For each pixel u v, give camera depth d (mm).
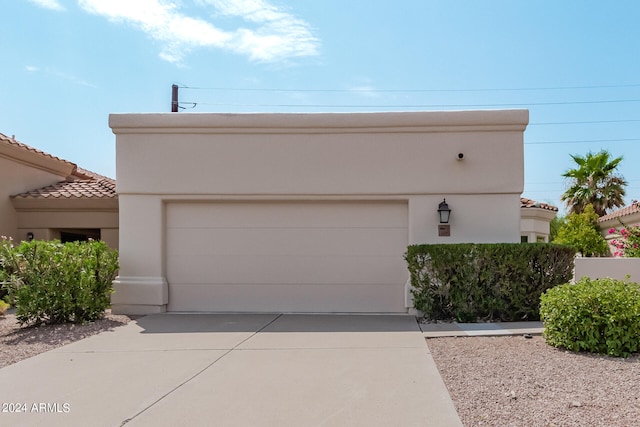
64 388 5559
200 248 10641
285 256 10523
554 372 5828
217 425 4508
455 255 8984
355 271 10414
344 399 5105
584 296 6758
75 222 13977
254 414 4746
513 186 9969
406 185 10148
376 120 10172
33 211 14008
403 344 7426
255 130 10359
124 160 10508
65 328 8867
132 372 6133
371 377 5809
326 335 8141
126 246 10492
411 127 10133
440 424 4438
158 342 7750
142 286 10352
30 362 6664
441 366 6211
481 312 8984
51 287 9008
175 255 10656
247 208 10609
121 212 10523
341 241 10453
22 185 14336
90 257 9500
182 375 5992
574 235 21953
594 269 10742
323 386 5520
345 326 8891
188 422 4582
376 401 5035
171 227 10703
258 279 10531
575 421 4367
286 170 10344
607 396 4973
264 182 10359
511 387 5336
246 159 10406
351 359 6617
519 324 8625
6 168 13680
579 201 29578
